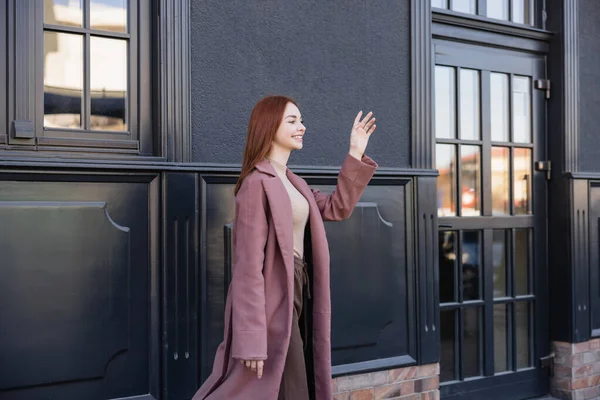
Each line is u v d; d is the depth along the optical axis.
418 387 3.74
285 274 2.31
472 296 4.25
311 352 2.52
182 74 3.07
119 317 2.88
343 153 3.56
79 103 2.90
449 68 4.18
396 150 3.73
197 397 2.40
